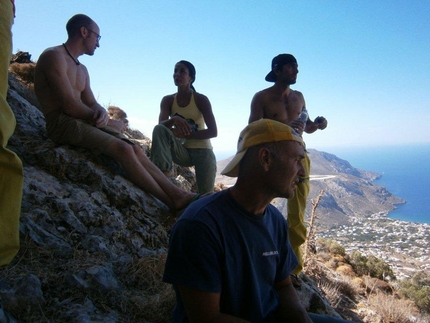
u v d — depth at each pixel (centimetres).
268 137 175
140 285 290
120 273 292
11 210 207
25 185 330
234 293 170
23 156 383
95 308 240
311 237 696
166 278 165
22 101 479
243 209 175
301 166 184
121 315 247
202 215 166
